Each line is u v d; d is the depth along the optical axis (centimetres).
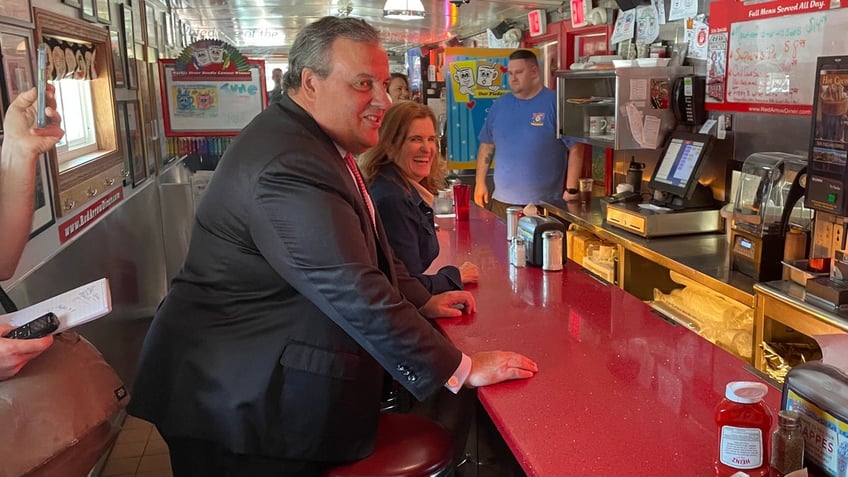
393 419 189
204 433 164
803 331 229
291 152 151
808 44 293
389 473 162
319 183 150
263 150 153
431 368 152
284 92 170
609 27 468
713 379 161
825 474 118
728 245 310
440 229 342
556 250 255
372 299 146
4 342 132
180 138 499
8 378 137
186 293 166
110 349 337
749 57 329
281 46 1148
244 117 504
